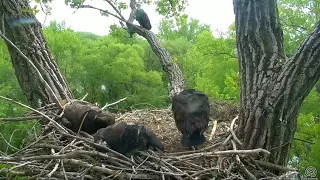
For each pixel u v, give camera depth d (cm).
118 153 255
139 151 264
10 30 377
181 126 294
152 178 246
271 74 284
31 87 375
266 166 279
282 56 290
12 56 382
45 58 388
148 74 1177
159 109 398
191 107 291
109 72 1126
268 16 291
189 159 271
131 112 395
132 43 1394
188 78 1067
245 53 295
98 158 256
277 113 280
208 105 300
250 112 289
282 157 293
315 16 629
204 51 686
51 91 342
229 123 350
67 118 321
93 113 318
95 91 1166
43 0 396
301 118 520
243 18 294
